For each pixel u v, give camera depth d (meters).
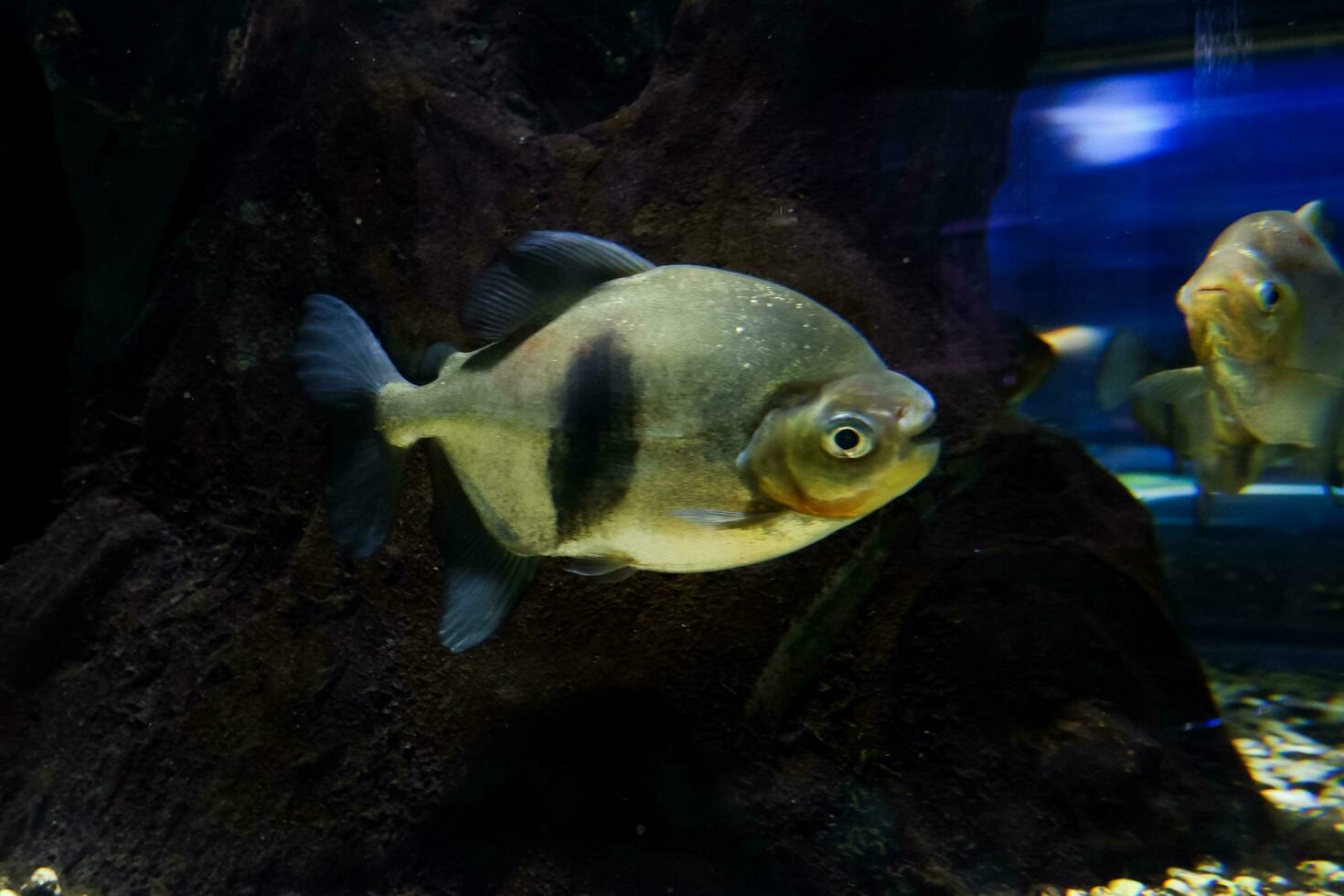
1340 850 0.62
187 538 0.74
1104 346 0.74
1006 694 0.60
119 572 0.73
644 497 0.39
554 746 0.61
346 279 0.71
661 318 0.39
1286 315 0.52
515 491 0.42
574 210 0.67
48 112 1.03
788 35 0.67
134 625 0.72
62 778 0.69
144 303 0.84
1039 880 0.57
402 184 0.70
